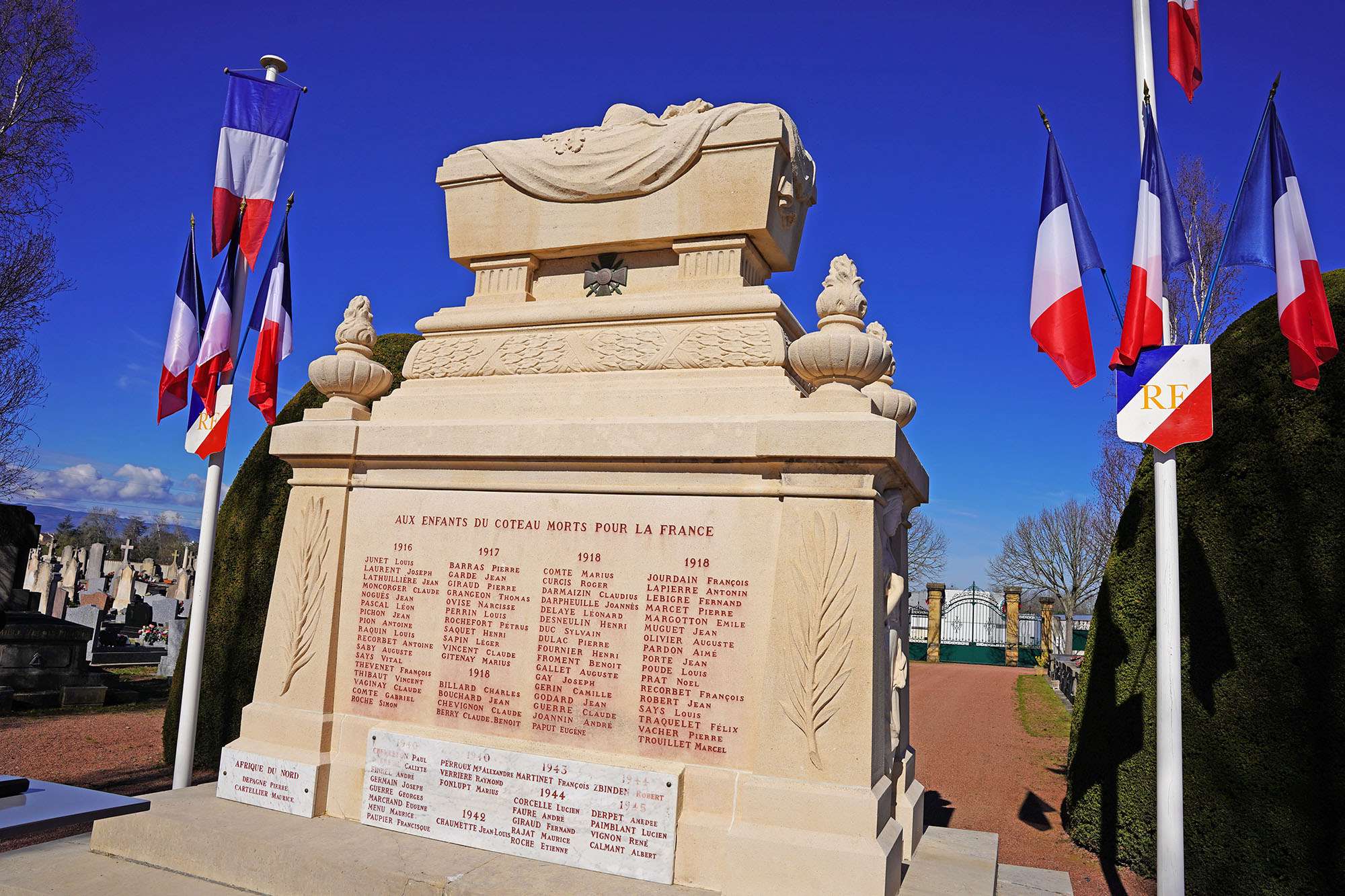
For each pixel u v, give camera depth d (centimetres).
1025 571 4041
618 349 580
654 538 517
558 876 471
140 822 547
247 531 956
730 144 579
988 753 1162
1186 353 510
